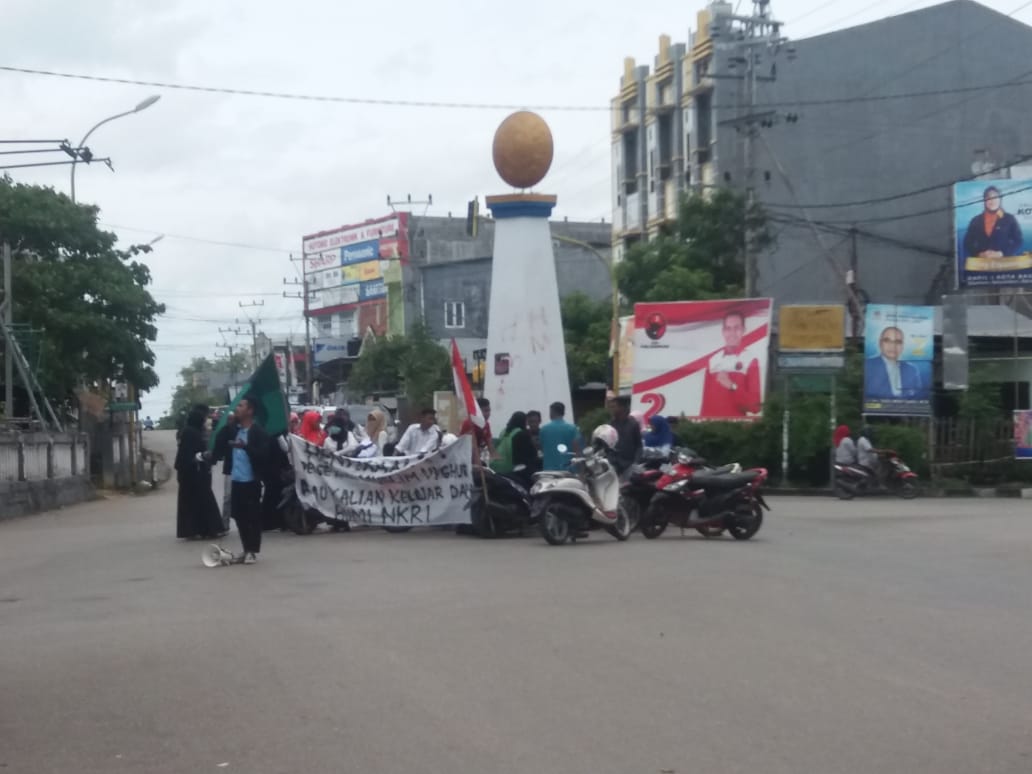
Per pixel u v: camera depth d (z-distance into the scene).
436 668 7.96
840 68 42.59
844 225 42.38
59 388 36.84
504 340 26.80
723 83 41.84
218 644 8.95
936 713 6.77
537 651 8.45
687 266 40.41
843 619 9.69
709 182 43.84
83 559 15.30
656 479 16.78
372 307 84.19
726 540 16.38
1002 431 30.02
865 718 6.65
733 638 8.88
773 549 15.01
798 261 41.78
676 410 31.56
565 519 15.88
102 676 8.01
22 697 7.48
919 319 30.08
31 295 35.75
